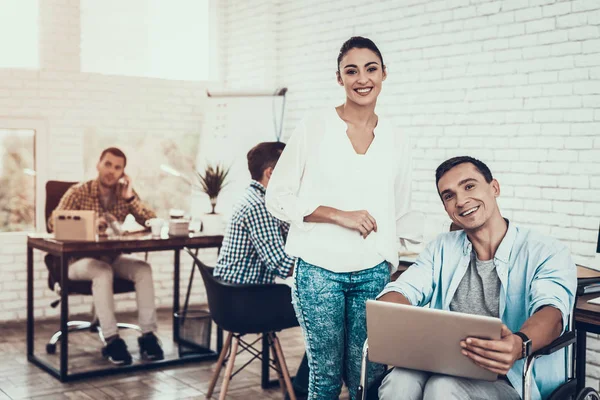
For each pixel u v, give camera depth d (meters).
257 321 3.92
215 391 4.48
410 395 2.52
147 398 4.34
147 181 6.89
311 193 2.87
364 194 2.86
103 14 6.72
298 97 6.61
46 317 6.50
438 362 2.36
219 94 6.59
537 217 4.62
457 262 2.75
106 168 5.44
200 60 7.25
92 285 5.07
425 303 2.84
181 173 7.05
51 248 4.73
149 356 5.12
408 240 3.10
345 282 2.86
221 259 4.11
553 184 4.53
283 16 6.75
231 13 7.25
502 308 2.62
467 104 5.05
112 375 4.79
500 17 4.82
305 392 4.22
